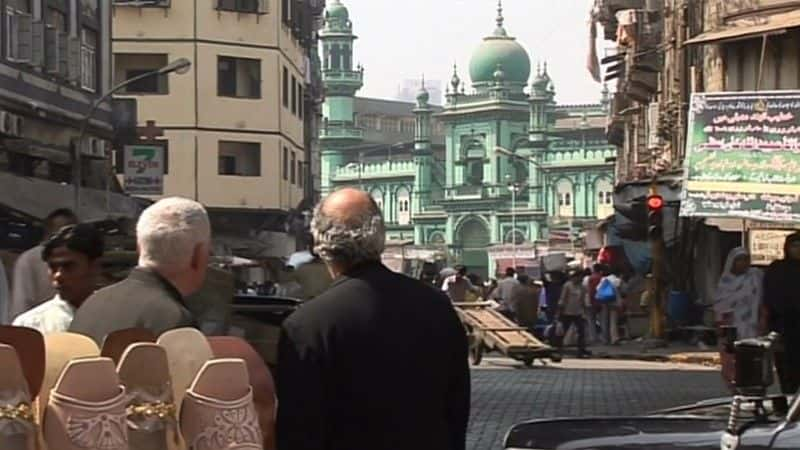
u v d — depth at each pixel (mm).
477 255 150625
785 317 13000
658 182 35938
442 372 5137
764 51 27125
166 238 5160
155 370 4348
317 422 4934
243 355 4957
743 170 24250
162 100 51812
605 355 28547
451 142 156125
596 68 48625
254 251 51094
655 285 29797
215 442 4367
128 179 35531
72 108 34000
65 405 4008
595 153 142500
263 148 53281
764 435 4527
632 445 4980
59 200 26844
